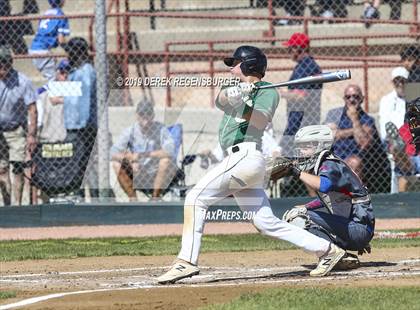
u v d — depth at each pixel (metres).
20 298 19.44
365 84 44.62
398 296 18.05
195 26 51.66
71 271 24.98
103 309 17.44
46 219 37.59
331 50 48.91
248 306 17.05
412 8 49.19
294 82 21.30
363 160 37.22
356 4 49.91
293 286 20.17
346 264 23.02
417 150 25.59
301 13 49.75
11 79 38.12
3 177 38.50
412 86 38.59
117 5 48.50
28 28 48.75
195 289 20.05
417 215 37.66
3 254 29.58
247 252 29.02
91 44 46.09
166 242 32.56
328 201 22.73
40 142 38.47
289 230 21.66
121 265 26.19
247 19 49.19
